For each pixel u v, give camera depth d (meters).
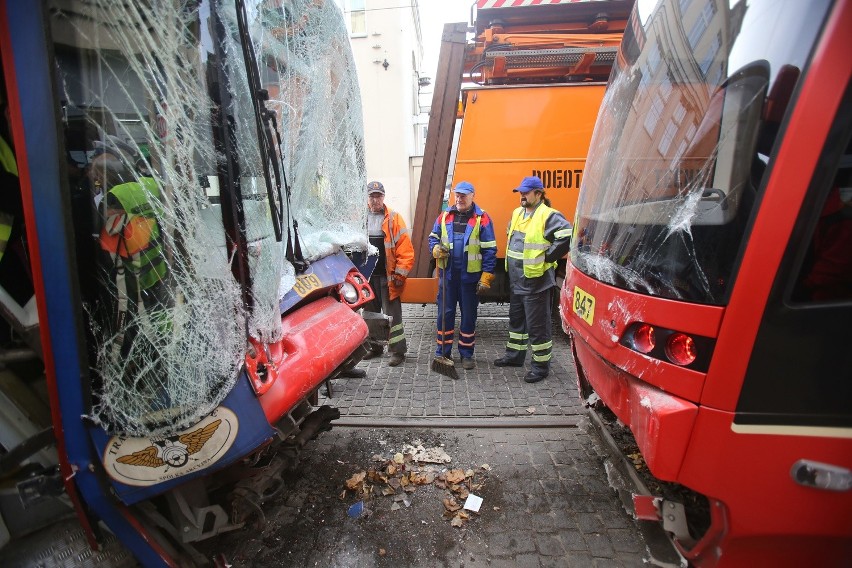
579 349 2.59
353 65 2.87
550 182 5.05
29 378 1.65
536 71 5.33
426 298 5.42
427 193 5.29
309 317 2.26
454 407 3.72
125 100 1.44
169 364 1.56
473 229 4.14
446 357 4.38
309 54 2.36
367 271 3.26
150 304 1.53
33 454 1.52
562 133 4.99
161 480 1.61
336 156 2.75
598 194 2.48
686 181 1.71
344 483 2.84
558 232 3.72
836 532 1.52
